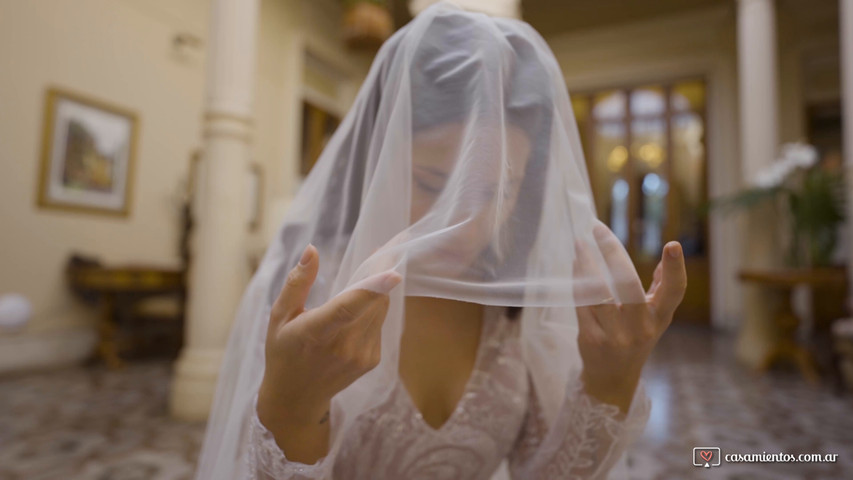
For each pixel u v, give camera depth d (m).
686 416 3.27
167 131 5.47
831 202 4.55
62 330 4.58
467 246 0.58
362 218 0.63
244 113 3.25
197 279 3.20
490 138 0.61
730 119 7.73
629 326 0.66
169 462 2.42
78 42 4.66
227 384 0.82
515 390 0.75
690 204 8.25
